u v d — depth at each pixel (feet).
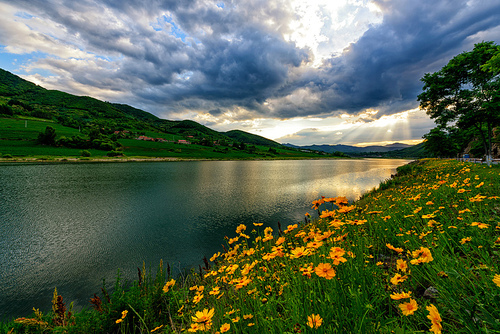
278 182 133.59
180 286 17.66
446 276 5.79
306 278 6.68
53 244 44.62
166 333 10.27
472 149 154.92
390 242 11.12
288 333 5.08
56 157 285.23
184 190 106.32
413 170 85.30
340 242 8.14
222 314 7.83
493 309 4.47
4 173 157.99
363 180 136.77
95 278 31.94
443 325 4.91
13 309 25.70
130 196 92.12
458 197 15.23
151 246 43.16
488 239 7.48
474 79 68.49
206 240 46.01
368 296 6.00
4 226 55.88
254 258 11.69
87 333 12.26
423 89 79.92
